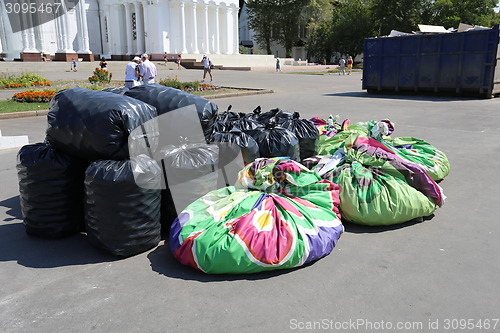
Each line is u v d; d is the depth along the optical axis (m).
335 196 4.04
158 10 41.06
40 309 2.88
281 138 4.91
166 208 3.99
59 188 3.84
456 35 14.87
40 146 4.02
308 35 59.31
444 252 3.59
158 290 3.08
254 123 5.40
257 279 3.21
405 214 4.08
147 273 3.32
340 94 17.81
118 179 3.36
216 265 3.19
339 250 3.67
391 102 14.47
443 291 3.01
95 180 3.42
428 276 3.21
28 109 12.99
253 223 3.32
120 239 3.50
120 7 43.53
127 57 42.75
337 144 5.62
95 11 45.03
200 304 2.90
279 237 3.29
